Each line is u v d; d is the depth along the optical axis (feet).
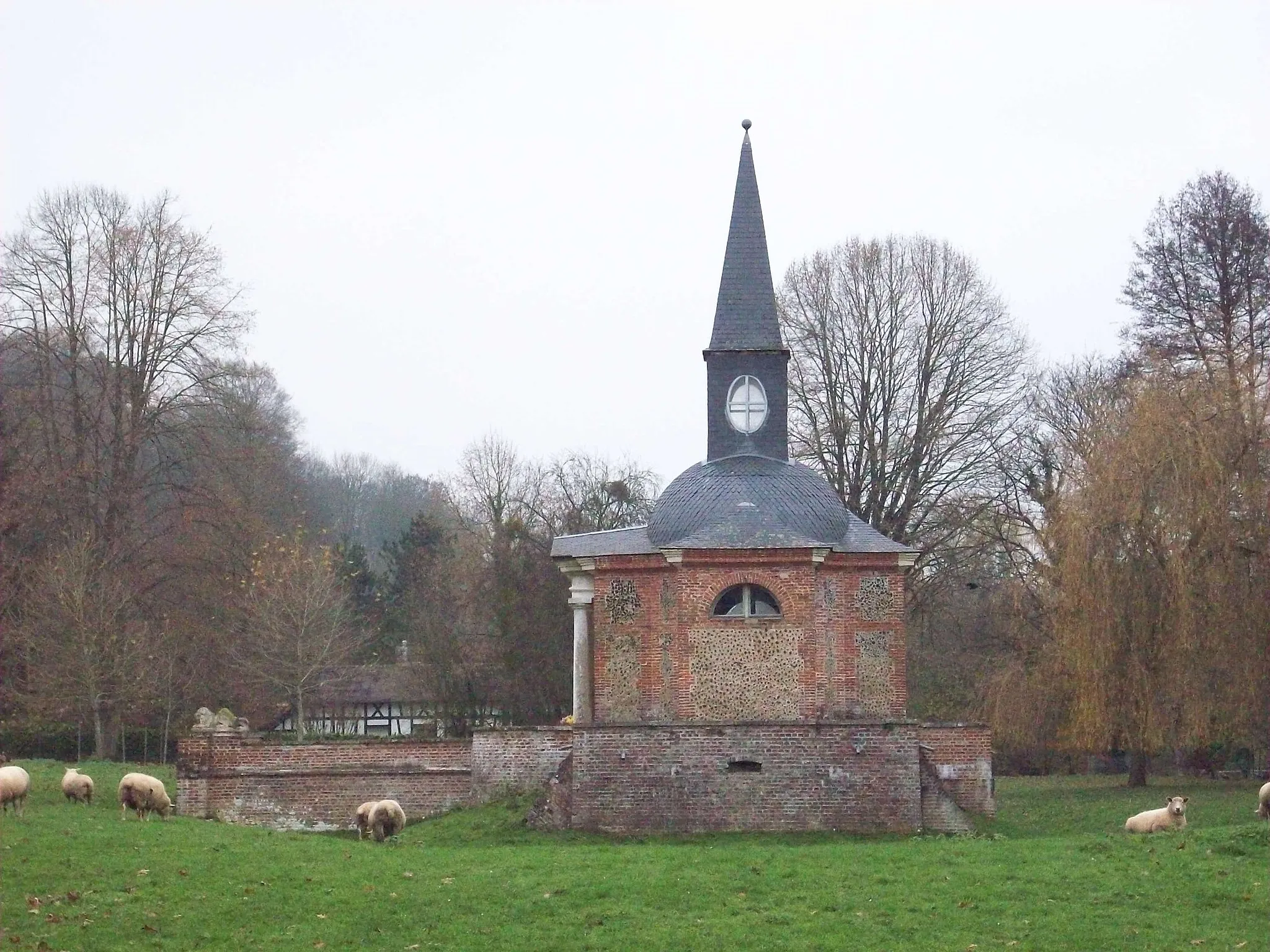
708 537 146.51
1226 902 88.69
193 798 148.25
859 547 151.33
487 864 102.17
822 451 231.71
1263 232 209.87
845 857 103.86
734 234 166.91
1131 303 217.15
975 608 261.24
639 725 134.82
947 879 95.61
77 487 209.15
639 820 133.90
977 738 149.18
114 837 107.24
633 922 87.61
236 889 93.04
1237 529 152.76
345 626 250.37
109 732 205.16
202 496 213.46
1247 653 149.18
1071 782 202.08
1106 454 164.96
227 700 216.95
